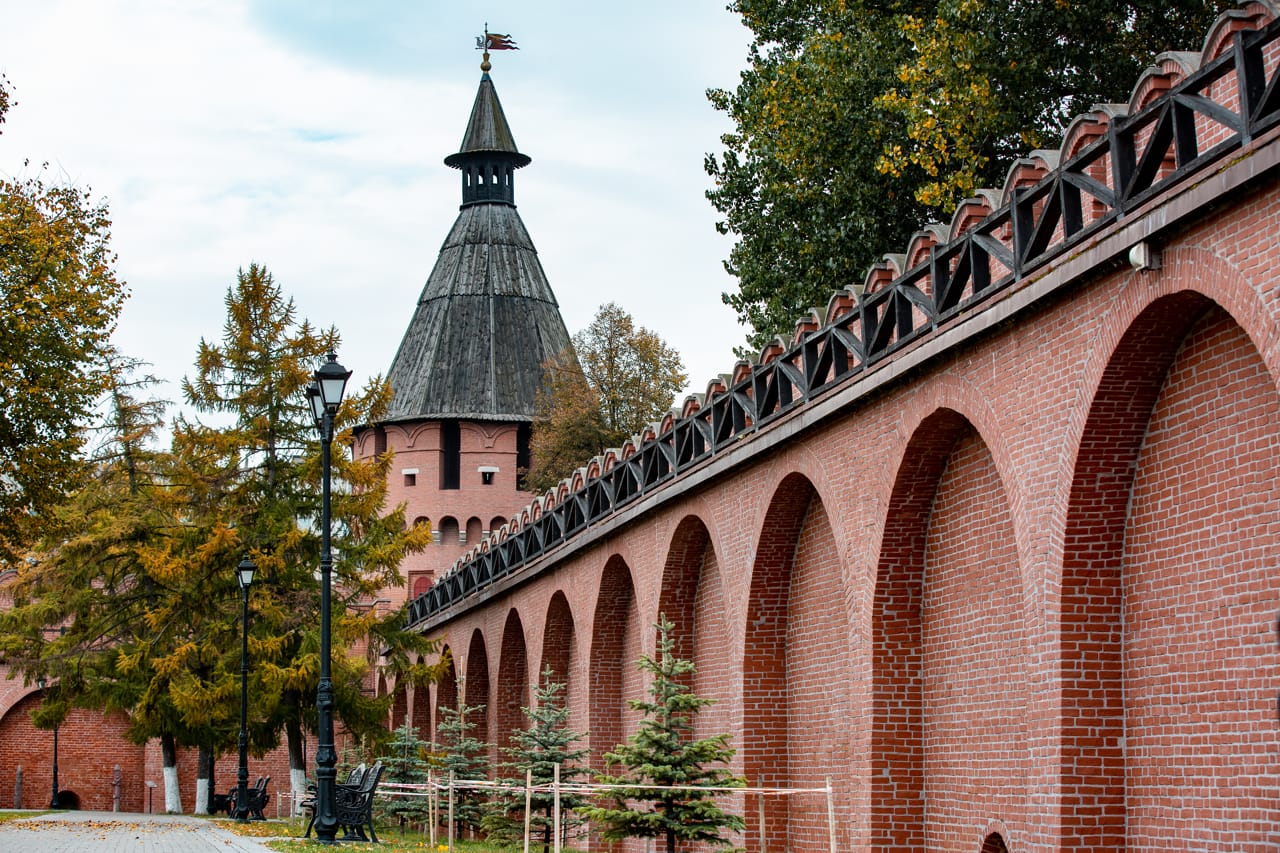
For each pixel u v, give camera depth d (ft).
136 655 124.36
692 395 76.18
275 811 185.06
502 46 234.58
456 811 94.43
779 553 66.95
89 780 178.81
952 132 83.05
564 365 194.49
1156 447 40.93
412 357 219.00
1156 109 37.99
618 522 86.53
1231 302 34.86
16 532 92.94
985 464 50.31
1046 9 84.28
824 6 97.96
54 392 90.68
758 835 66.08
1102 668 42.16
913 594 54.95
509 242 224.33
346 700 123.95
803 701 65.51
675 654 79.61
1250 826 37.06
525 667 119.55
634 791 56.75
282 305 126.82
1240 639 37.58
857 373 55.67
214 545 118.21
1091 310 41.04
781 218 102.17
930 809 53.78
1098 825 41.70
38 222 89.45
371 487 127.24
